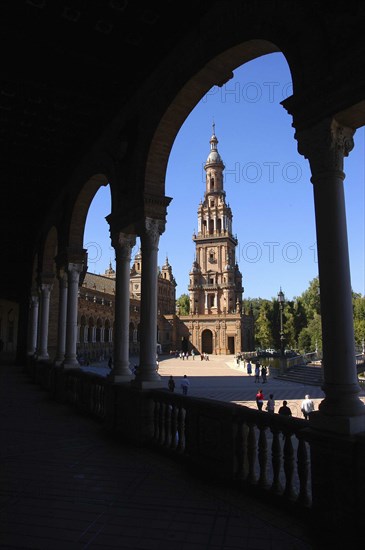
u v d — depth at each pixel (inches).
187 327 3203.7
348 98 144.8
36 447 248.4
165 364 2105.1
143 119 292.7
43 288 588.1
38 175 470.3
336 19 149.0
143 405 255.9
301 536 138.9
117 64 285.3
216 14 220.4
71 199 446.0
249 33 194.9
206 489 180.5
